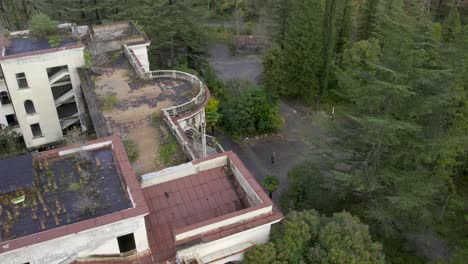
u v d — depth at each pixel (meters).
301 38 48.38
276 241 18.83
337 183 31.11
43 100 37.94
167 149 27.06
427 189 27.20
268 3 66.12
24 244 14.70
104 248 16.64
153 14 50.66
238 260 18.86
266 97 47.78
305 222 19.91
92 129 39.72
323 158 32.44
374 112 29.12
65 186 18.27
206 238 17.61
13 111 39.88
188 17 52.78
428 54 31.05
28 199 17.45
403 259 29.61
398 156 27.98
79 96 38.53
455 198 33.69
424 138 28.70
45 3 53.81
